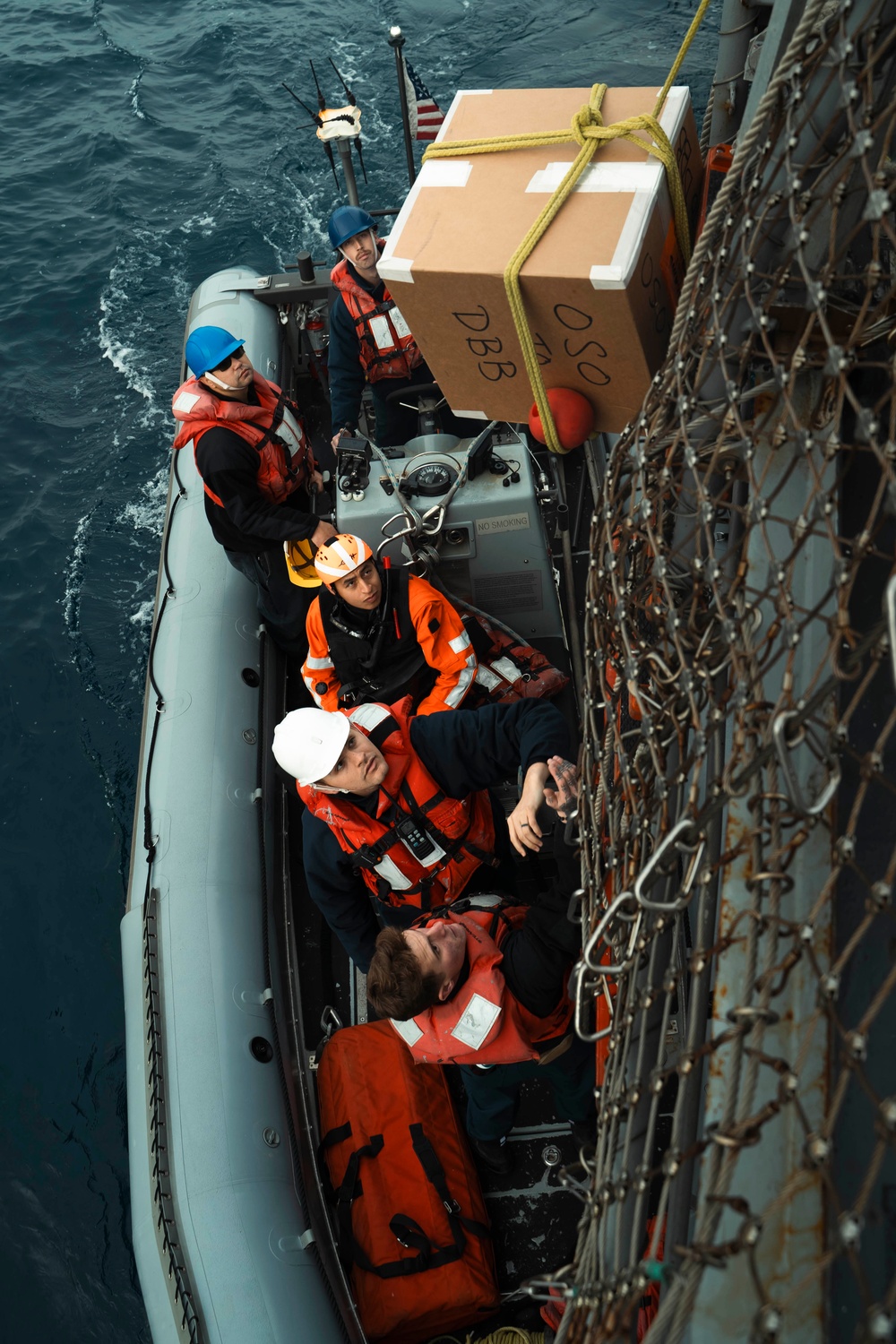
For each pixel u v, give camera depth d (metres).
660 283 1.53
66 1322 3.69
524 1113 2.49
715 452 1.14
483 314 1.54
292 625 3.33
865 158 0.92
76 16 13.48
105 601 6.24
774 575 1.05
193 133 10.95
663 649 1.20
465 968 1.91
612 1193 0.95
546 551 2.92
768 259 1.31
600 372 1.59
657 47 11.37
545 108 1.62
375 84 11.45
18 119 11.45
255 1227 2.15
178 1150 2.27
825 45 1.05
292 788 3.18
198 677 3.20
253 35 12.66
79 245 9.39
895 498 0.83
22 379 7.99
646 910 1.05
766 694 1.17
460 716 2.12
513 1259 2.26
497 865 2.27
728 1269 0.87
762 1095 0.95
